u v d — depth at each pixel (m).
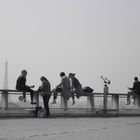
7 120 22.62
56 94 26.66
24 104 25.22
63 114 27.03
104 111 28.92
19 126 18.89
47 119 24.12
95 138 14.23
